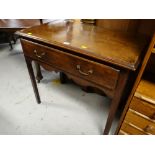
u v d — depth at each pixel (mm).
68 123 1174
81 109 1298
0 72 1735
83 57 735
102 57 669
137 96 741
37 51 904
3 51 2217
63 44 769
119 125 955
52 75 1725
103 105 1346
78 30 996
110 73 685
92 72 742
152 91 763
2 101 1347
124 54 696
